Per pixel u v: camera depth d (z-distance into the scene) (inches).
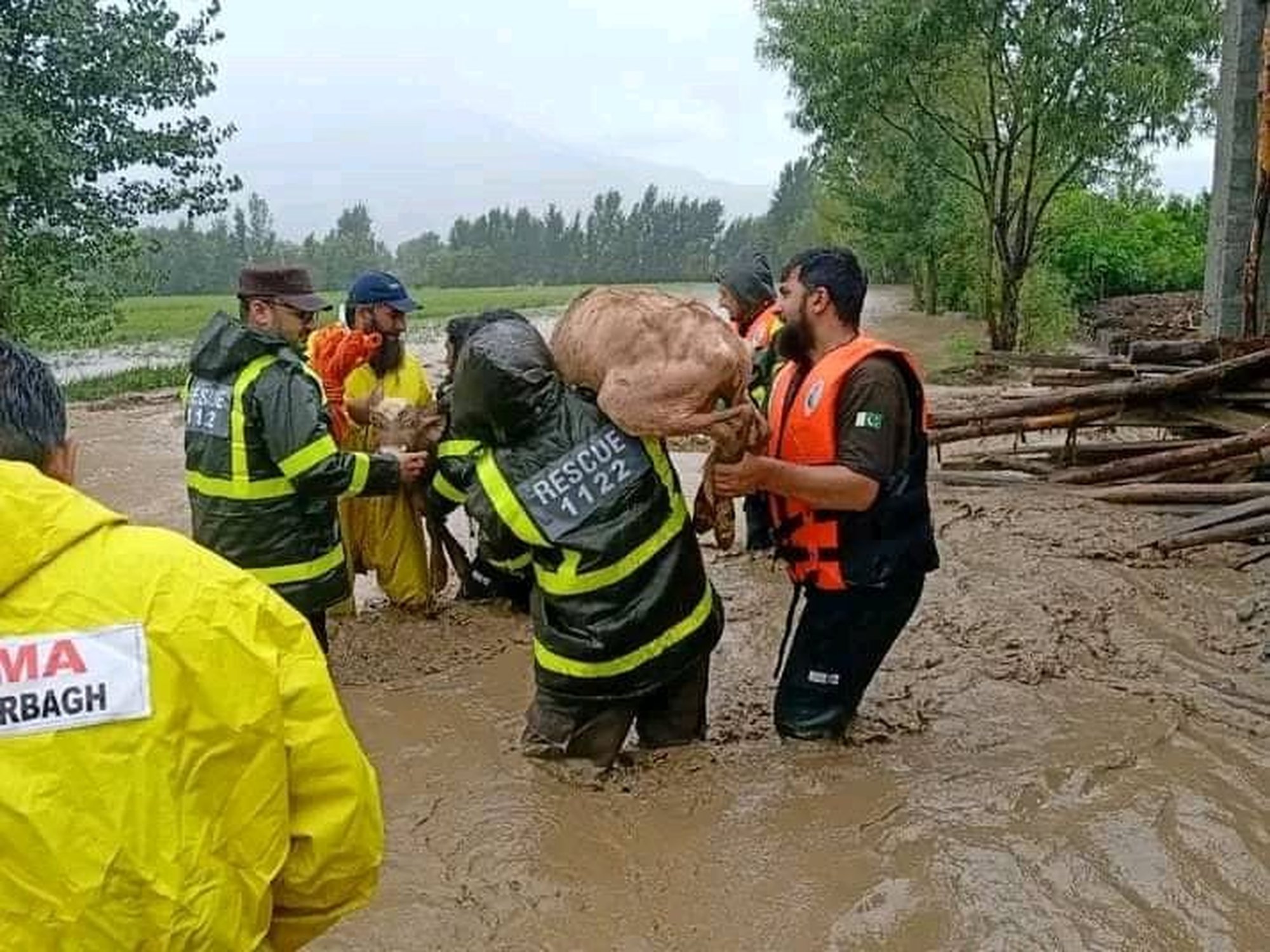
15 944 75.7
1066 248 1277.1
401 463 242.7
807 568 203.9
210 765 79.7
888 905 164.2
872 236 1300.4
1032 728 217.8
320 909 88.4
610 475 189.9
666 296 193.9
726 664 258.1
